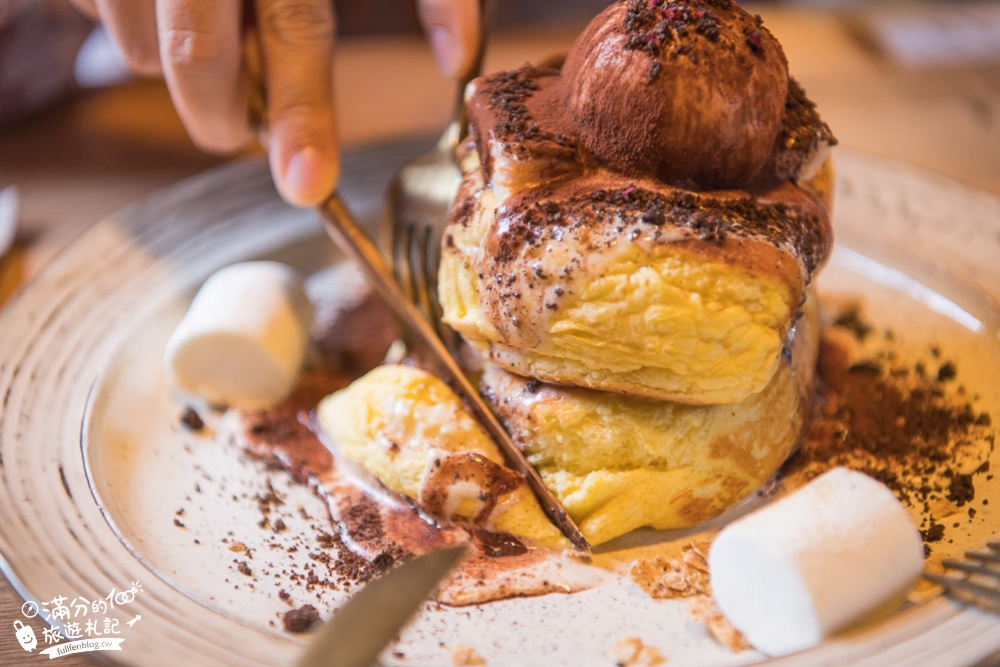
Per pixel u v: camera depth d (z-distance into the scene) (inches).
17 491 10.6
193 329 12.4
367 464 11.5
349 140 17.0
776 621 9.7
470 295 11.2
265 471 11.9
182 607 9.8
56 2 16.9
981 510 10.9
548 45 19.1
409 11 21.7
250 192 15.0
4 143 17.0
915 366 12.7
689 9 10.4
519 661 9.8
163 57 12.1
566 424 11.0
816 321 12.5
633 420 10.9
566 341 10.5
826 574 9.4
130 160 16.7
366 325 13.9
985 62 18.6
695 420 10.9
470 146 11.9
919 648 9.2
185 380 12.6
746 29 10.6
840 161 15.2
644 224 10.2
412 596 10.0
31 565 9.9
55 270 13.2
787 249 10.2
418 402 11.5
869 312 13.5
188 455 12.0
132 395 12.5
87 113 17.8
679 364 10.3
